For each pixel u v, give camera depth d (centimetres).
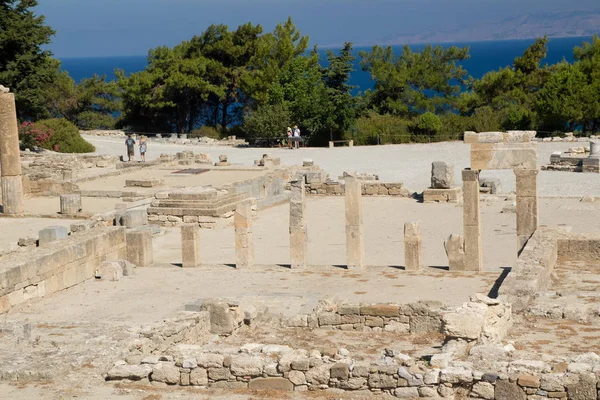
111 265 2691
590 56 8156
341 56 8175
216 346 1808
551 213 3762
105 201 4225
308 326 2030
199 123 9912
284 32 9475
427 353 1692
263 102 8838
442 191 4228
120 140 7988
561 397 1361
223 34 9325
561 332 1861
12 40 6788
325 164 5972
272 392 1518
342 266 2794
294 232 2752
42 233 2873
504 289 2158
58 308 2345
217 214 3712
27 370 1627
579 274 2514
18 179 3888
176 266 2870
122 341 1791
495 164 2678
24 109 7162
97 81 9756
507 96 8419
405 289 2445
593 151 5159
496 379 1398
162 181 4544
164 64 9156
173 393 1538
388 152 6525
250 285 2555
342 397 1475
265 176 4578
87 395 1540
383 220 3834
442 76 9325
